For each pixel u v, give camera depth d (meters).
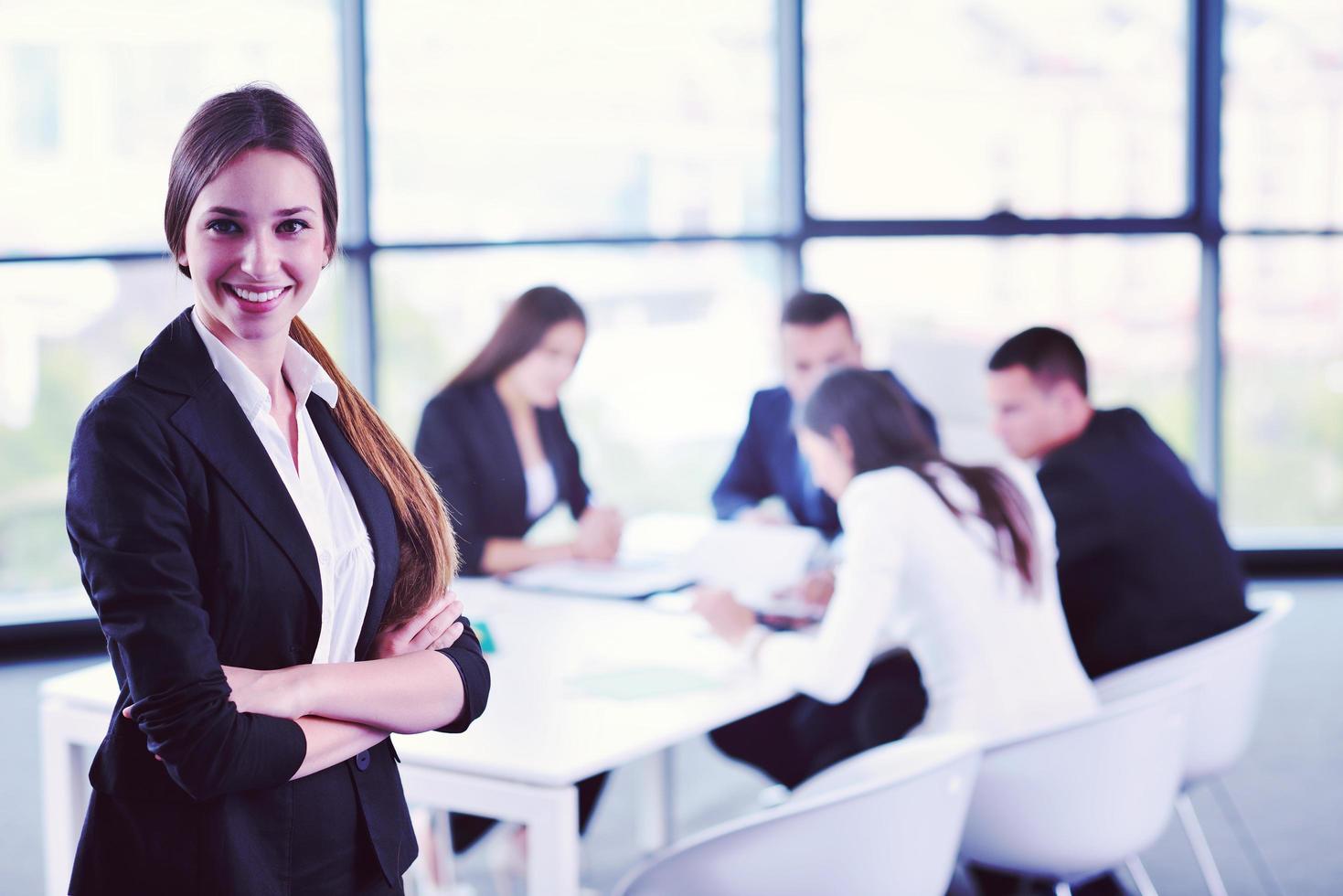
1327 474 6.05
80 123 4.98
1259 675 2.68
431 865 2.86
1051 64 5.71
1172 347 5.94
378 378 5.35
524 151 5.39
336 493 1.45
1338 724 4.27
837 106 5.64
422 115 5.30
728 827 1.95
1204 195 5.83
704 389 5.60
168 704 1.23
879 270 5.71
